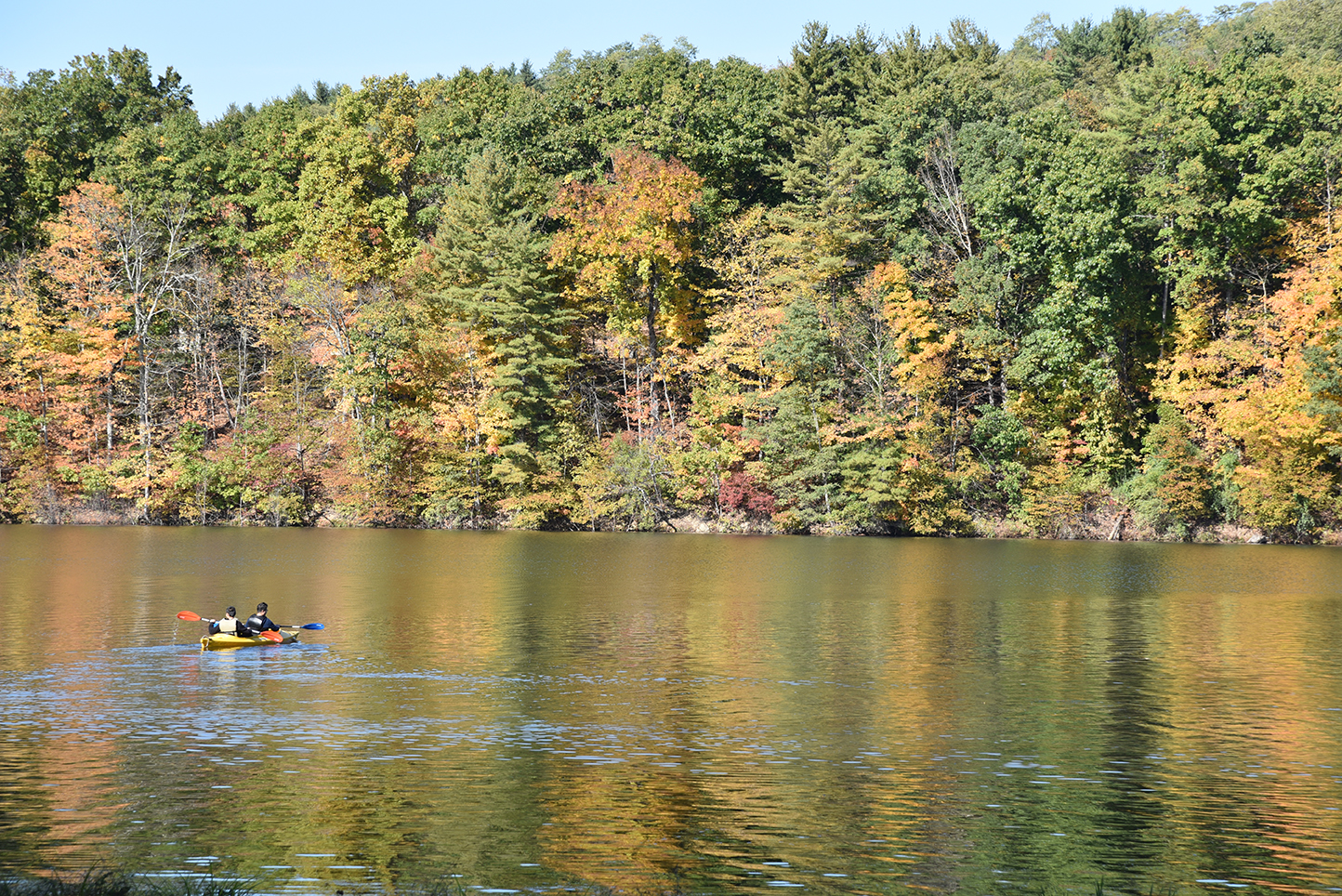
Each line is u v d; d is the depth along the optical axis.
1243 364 64.12
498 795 14.51
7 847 12.35
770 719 18.92
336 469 76.25
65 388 78.44
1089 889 11.48
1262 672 23.41
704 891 11.25
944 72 81.12
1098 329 66.00
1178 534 65.31
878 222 74.56
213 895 10.28
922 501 69.06
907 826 13.40
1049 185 66.00
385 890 11.09
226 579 40.47
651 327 78.12
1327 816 13.88
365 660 24.38
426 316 78.81
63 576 40.88
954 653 25.66
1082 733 18.06
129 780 15.06
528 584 40.03
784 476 71.19
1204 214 65.56
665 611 32.81
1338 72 67.31
